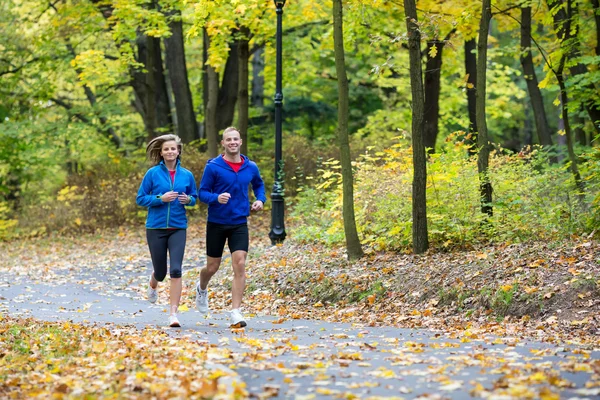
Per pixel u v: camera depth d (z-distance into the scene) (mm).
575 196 13703
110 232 24984
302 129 35531
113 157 27812
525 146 16641
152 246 9672
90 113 29547
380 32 22094
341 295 11945
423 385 5797
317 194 19203
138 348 7449
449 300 10508
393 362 6770
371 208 15531
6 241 25625
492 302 9898
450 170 13648
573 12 18359
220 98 29609
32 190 34125
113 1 22594
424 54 24516
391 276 11891
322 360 6879
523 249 11297
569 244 11156
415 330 9266
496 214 12945
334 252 14523
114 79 25547
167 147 9633
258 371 6363
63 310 11875
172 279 9500
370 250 13844
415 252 13000
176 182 9688
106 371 6496
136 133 33062
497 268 10672
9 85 29703
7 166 31219
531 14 20297
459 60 26250
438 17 12773
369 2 14969
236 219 9539
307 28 29266
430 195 13820
